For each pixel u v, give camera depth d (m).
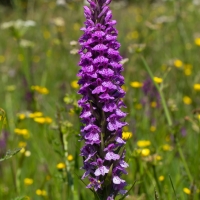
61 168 5.37
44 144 7.14
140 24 14.55
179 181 5.59
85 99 3.52
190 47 11.66
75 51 5.74
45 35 14.67
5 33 15.89
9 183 6.50
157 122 7.10
